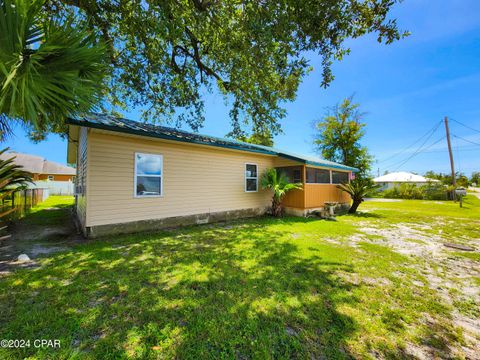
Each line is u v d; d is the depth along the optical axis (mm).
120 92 7879
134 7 4070
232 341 1727
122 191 5273
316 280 2854
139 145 5562
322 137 22328
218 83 7500
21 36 2150
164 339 1719
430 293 2615
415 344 1779
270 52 3996
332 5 3340
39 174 21297
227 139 9852
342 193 11719
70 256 3564
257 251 4000
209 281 2756
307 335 1833
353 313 2156
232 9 4129
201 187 6863
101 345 1633
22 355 1514
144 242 4512
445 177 25641
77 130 6586
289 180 9125
